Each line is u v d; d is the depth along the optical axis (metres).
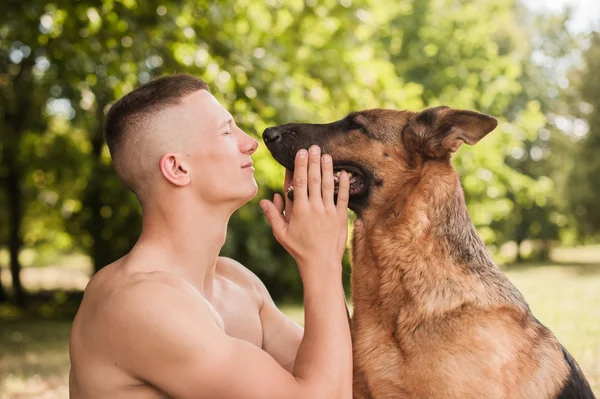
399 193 3.55
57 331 15.68
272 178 10.97
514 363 3.09
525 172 41.06
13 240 23.27
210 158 2.58
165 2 9.42
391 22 26.39
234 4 10.55
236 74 10.02
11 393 8.17
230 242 17.00
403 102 12.98
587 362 7.53
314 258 2.63
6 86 18.73
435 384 3.10
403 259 3.36
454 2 28.23
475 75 25.94
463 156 20.36
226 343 2.29
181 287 2.36
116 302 2.30
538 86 40.22
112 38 9.64
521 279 23.70
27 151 20.97
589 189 37.41
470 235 3.50
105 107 15.35
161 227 2.59
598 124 37.31
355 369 3.40
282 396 2.32
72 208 24.58
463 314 3.17
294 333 3.15
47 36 9.92
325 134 3.72
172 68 10.05
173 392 2.27
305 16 12.41
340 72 12.38
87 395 2.36
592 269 29.97
